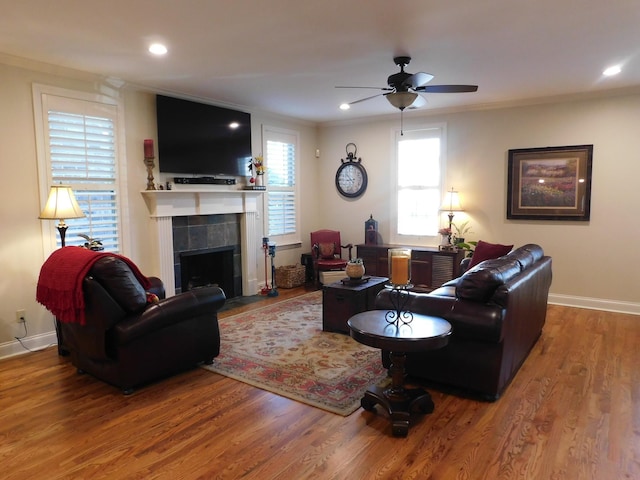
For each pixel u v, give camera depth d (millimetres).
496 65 3992
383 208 6633
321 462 2215
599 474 2096
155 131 4824
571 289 5320
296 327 4465
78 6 2672
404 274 2652
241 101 5414
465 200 5922
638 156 4832
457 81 4531
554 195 5316
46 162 3906
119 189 4473
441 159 6055
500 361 2773
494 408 2756
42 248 3922
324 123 7035
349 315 4164
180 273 5113
